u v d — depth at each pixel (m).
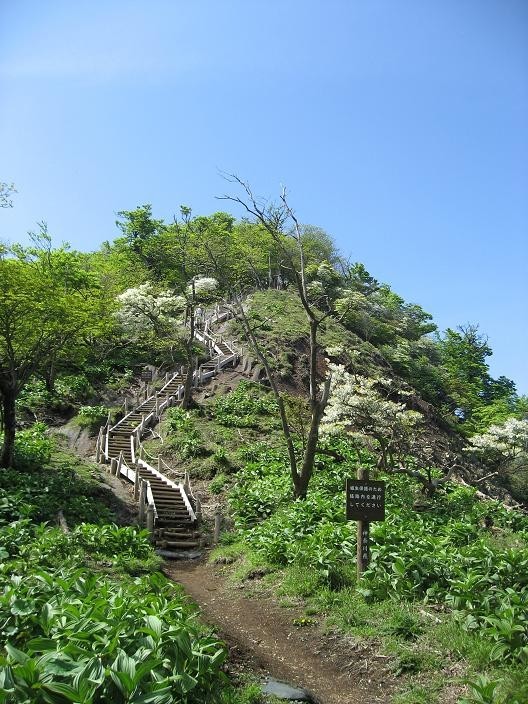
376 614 8.70
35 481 15.23
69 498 15.10
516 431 25.42
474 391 53.38
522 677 6.26
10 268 16.27
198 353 35.62
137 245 47.72
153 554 12.68
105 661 5.17
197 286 39.28
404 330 61.12
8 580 7.42
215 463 22.17
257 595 10.73
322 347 37.78
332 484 18.78
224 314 42.53
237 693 6.19
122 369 33.47
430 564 9.48
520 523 16.52
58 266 30.00
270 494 17.56
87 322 18.28
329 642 8.32
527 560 9.07
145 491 17.78
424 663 7.24
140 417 27.11
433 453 24.59
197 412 27.33
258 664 7.48
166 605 6.79
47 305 16.48
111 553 11.67
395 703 6.54
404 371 47.00
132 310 32.62
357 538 10.35
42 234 29.95
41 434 22.86
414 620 8.21
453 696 6.43
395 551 10.14
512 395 57.25
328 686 7.21
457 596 8.29
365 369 38.66
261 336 37.12
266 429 26.52
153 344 35.19
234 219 58.53
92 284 31.38
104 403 29.33
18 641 6.00
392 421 20.02
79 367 31.55
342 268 60.81
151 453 23.47
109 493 17.12
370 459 23.11
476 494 20.62
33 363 17.45
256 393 30.58
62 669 4.91
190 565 14.28
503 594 8.06
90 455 23.33
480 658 6.91
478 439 26.02
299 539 12.35
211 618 9.30
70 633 5.56
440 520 15.06
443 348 60.81
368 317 53.16
